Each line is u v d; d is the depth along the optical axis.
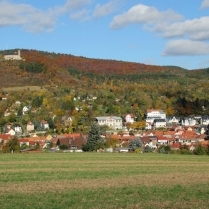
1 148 93.88
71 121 158.50
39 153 79.31
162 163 58.03
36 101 181.00
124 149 100.44
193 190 31.78
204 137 129.50
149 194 29.84
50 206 25.56
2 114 165.75
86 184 34.91
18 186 33.62
